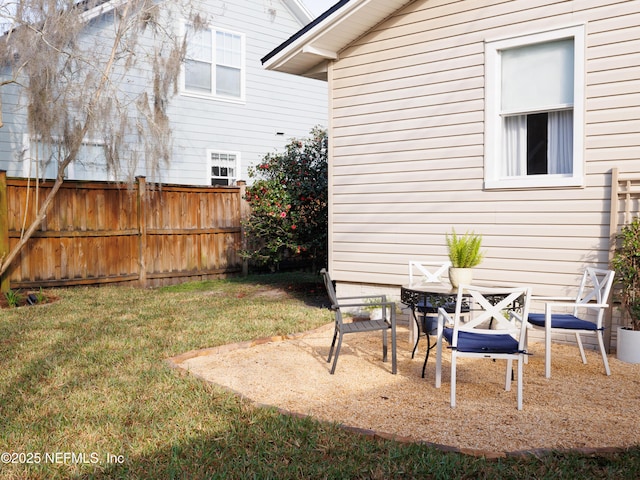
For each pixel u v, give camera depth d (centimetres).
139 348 623
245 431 400
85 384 499
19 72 923
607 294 527
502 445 377
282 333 704
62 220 1028
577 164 636
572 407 450
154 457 364
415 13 753
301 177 1062
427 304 575
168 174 1384
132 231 1122
